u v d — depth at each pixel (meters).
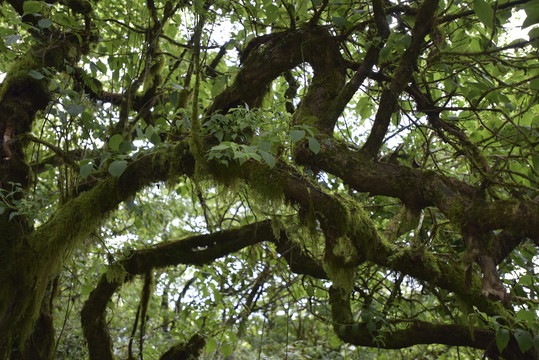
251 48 2.97
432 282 2.54
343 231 2.31
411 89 2.62
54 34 3.15
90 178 3.15
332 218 2.32
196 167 2.43
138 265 3.64
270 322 6.25
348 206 2.36
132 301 6.34
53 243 2.65
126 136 3.41
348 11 2.89
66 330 4.62
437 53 2.47
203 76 3.70
